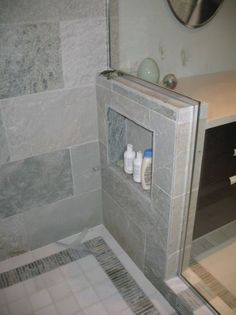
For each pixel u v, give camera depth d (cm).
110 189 165
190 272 146
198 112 107
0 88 126
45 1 120
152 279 150
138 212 144
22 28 120
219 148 135
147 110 118
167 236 128
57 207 166
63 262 163
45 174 154
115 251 170
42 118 140
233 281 142
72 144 154
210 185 144
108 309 140
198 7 148
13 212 154
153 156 122
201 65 161
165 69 149
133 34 140
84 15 129
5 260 164
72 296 146
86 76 142
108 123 148
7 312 139
